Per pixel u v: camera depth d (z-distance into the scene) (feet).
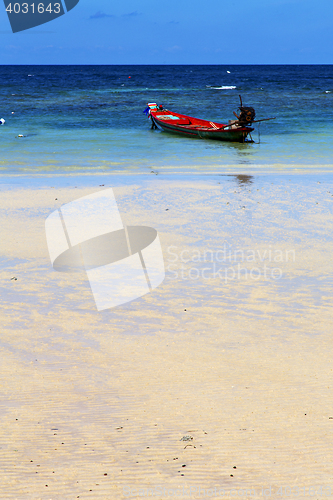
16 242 36.17
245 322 24.54
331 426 16.43
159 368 20.29
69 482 14.08
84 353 21.59
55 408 17.58
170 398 18.12
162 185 55.11
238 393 18.38
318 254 34.22
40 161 70.08
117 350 21.84
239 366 20.39
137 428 16.43
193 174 62.08
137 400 18.03
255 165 68.80
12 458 15.05
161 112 112.88
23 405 17.78
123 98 200.64
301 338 22.89
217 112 147.33
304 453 15.16
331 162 71.10
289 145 86.48
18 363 20.75
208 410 17.35
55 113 140.46
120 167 66.69
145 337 23.04
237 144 87.92
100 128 109.91
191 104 173.06
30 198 48.96
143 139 94.02
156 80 425.28
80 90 258.98
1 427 16.49
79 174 61.82
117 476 14.30
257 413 17.13
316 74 608.19
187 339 22.84
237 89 280.31
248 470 14.49
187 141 91.76
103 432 16.25
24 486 13.92
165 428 16.40
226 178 59.47
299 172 63.87
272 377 19.51
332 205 47.14
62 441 15.83
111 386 18.98
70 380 19.43
